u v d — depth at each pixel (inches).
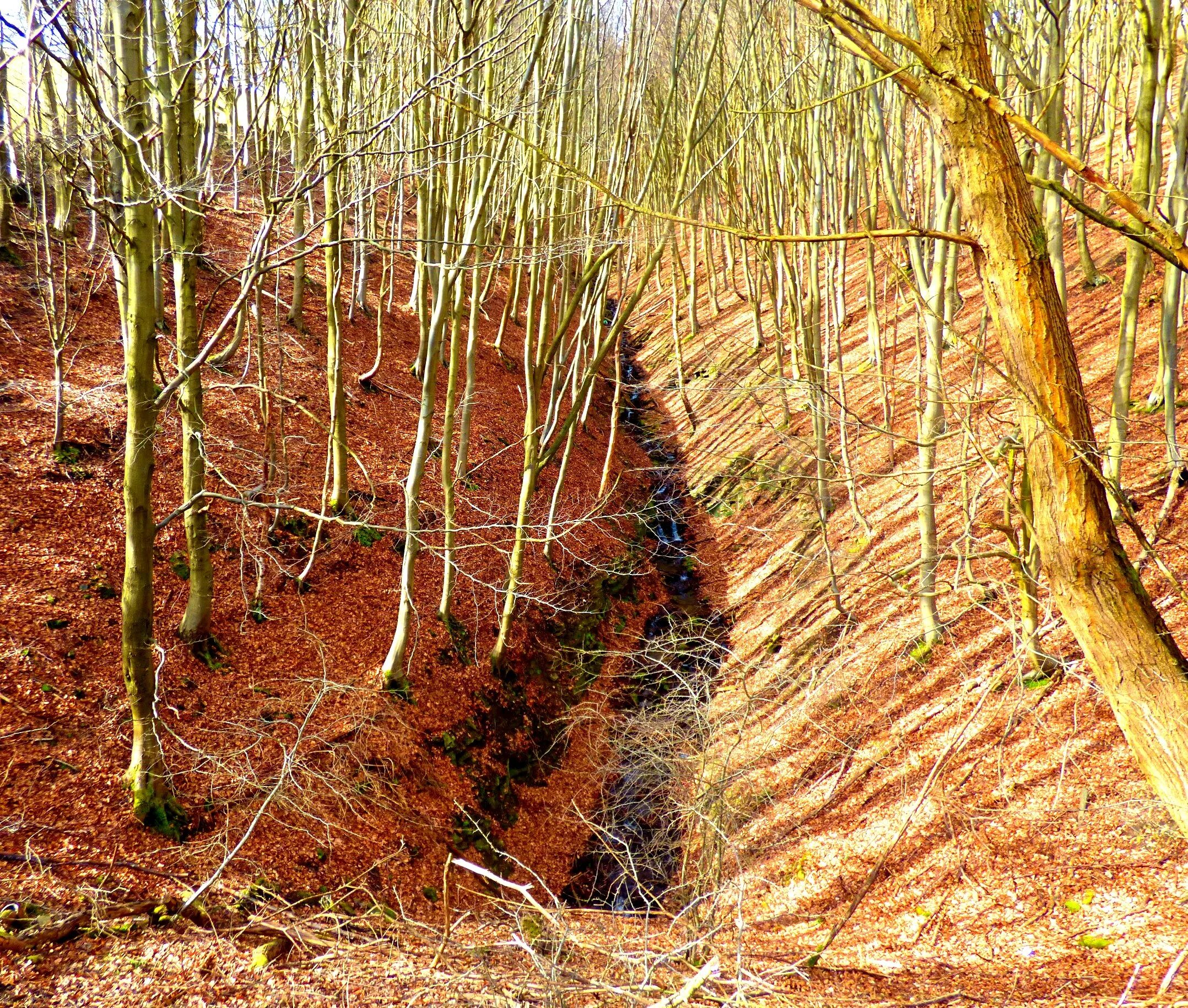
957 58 142.3
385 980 250.1
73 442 457.7
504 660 480.4
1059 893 263.4
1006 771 324.2
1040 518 152.5
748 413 818.2
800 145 655.8
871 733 391.5
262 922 268.2
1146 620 143.8
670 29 767.1
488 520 578.9
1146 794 280.7
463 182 483.2
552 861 393.1
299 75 480.1
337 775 346.6
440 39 438.0
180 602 401.1
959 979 237.5
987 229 145.9
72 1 248.8
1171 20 321.1
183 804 307.7
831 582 485.4
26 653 333.7
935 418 385.1
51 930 237.5
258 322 461.1
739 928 240.7
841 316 622.2
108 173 309.6
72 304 600.4
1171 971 155.6
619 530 689.6
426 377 406.9
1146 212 117.7
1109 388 507.5
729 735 403.5
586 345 749.3
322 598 453.7
